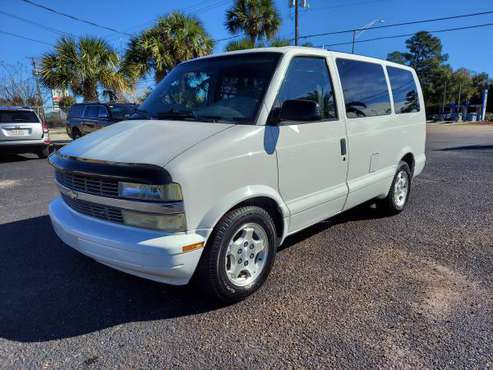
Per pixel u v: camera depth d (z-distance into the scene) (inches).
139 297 126.1
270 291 127.6
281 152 124.2
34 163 433.7
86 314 116.6
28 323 112.3
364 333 104.0
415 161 214.5
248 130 116.0
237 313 115.5
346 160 154.3
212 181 105.8
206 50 695.7
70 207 125.9
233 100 128.6
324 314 113.6
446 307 115.8
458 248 161.0
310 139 134.9
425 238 173.3
